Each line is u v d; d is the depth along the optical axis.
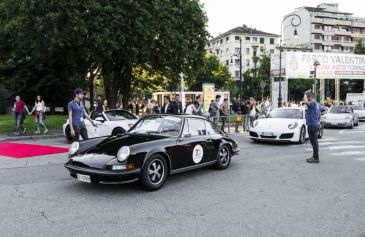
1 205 5.76
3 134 16.83
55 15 17.03
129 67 23.59
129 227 4.83
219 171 8.66
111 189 6.80
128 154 6.30
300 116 14.95
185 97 31.53
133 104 28.59
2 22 23.39
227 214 5.42
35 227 4.80
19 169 8.66
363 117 30.70
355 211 5.64
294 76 32.59
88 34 18.23
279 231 4.75
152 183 6.68
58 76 33.44
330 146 13.63
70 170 6.52
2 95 38.56
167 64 22.78
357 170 8.96
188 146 7.55
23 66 32.41
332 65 34.59
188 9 22.56
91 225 4.89
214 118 18.36
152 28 19.25
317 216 5.38
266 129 13.95
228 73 69.69
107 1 18.33
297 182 7.59
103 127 13.48
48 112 37.97
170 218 5.21
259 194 6.59
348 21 109.12
